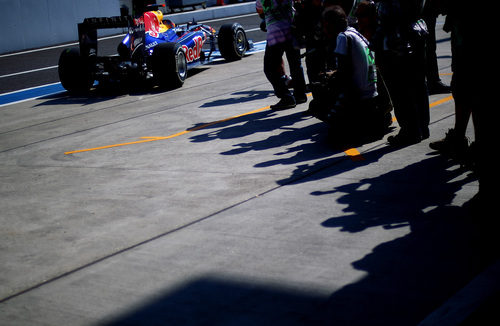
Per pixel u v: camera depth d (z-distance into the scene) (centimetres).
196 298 294
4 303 310
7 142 736
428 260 308
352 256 321
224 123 704
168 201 447
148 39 1013
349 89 525
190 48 1076
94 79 1046
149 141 656
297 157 525
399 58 491
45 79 1327
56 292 317
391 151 511
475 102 338
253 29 1966
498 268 291
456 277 288
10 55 1825
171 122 747
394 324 254
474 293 270
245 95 883
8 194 512
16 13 1923
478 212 343
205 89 977
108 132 729
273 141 591
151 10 1077
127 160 585
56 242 390
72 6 2070
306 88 798
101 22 984
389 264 308
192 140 637
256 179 476
